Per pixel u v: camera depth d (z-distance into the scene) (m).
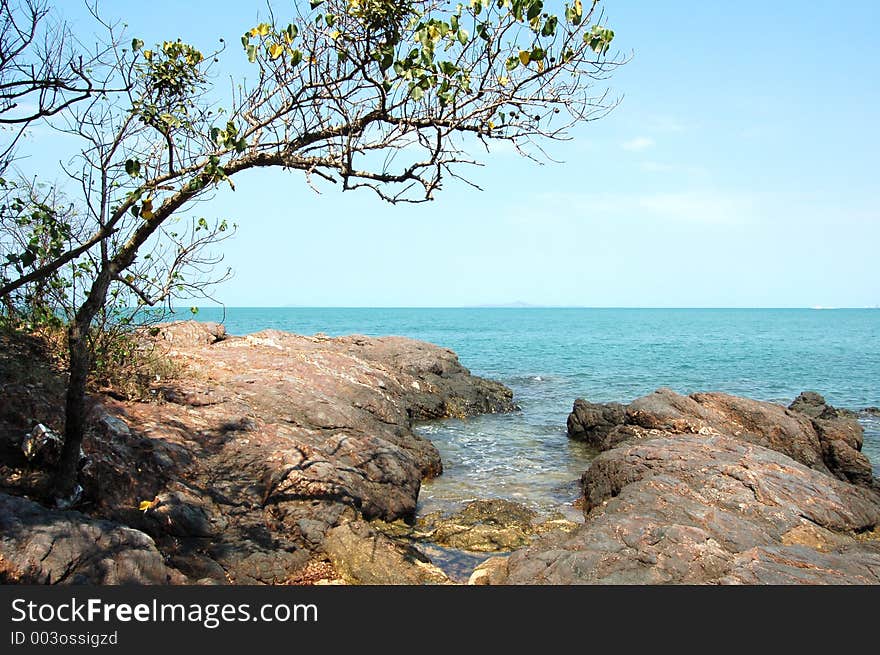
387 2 6.29
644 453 12.43
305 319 144.12
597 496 12.58
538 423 22.48
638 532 8.38
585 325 132.50
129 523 7.64
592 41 6.26
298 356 16.72
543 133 6.68
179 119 6.91
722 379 37.34
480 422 22.34
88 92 6.76
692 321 167.25
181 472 8.88
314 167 6.82
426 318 172.62
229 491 8.98
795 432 16.33
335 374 15.85
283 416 12.25
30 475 7.52
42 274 7.04
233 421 10.67
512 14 6.14
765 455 11.96
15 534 6.07
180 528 7.91
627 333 97.50
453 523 11.03
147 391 10.90
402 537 10.05
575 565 7.85
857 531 10.13
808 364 47.16
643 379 36.59
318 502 9.20
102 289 7.13
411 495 11.37
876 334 98.75
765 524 9.63
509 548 9.98
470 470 15.59
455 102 6.54
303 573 8.04
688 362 47.59
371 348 25.78
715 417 17.28
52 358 10.34
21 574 5.83
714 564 7.64
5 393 8.48
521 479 14.84
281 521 8.84
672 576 7.52
